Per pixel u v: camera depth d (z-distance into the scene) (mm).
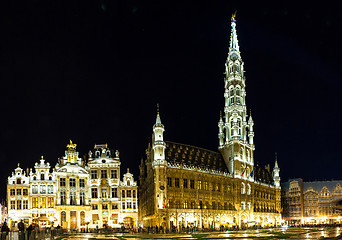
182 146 129625
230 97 152750
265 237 57406
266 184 164875
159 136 114750
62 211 110438
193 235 71188
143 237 64625
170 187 113812
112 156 122125
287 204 195375
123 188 117875
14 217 106188
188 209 115500
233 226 122000
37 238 41031
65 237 64938
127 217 117438
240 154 145000
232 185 138625
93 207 115125
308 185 193250
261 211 155000
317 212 186875
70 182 113625
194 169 122750
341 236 46031
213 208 126750
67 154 116375
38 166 111062
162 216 107688
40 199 108500
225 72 159250
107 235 76312
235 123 145000
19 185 108250
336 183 186625
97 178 117250
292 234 67438
